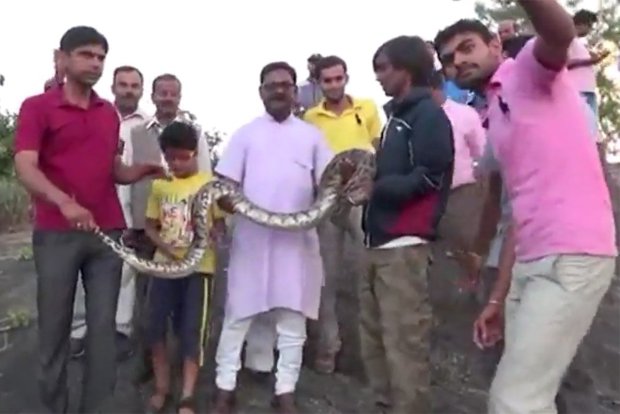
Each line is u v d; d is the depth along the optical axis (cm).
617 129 1903
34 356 689
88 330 557
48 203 539
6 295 826
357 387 657
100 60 552
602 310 799
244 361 652
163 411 611
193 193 606
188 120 680
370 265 560
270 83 600
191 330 597
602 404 673
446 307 759
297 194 596
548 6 375
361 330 589
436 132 538
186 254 588
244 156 604
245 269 591
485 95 482
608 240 413
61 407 570
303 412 619
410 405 547
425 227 545
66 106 548
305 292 593
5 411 620
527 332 413
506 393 420
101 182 560
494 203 504
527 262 421
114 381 562
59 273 547
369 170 561
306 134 604
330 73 682
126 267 661
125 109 694
